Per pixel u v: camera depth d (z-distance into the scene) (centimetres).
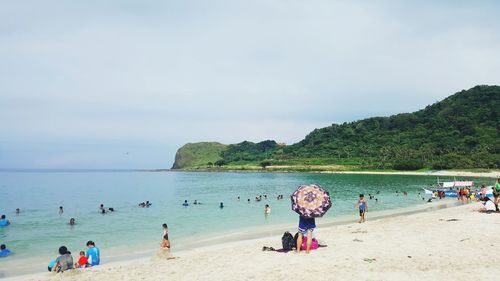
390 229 2183
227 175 18175
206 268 1396
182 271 1381
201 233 2819
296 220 3488
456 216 2536
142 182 12950
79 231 3077
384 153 17338
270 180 12238
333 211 4003
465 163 13525
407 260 1359
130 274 1391
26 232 3073
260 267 1329
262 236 2538
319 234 2112
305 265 1314
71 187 10119
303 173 16788
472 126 17225
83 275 1426
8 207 5081
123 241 2588
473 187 6994
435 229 2023
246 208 4700
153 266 1520
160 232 2942
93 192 8138
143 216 4012
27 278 1549
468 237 1747
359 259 1385
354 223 2853
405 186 8244
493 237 1728
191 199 6106
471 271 1184
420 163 14550
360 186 8344
